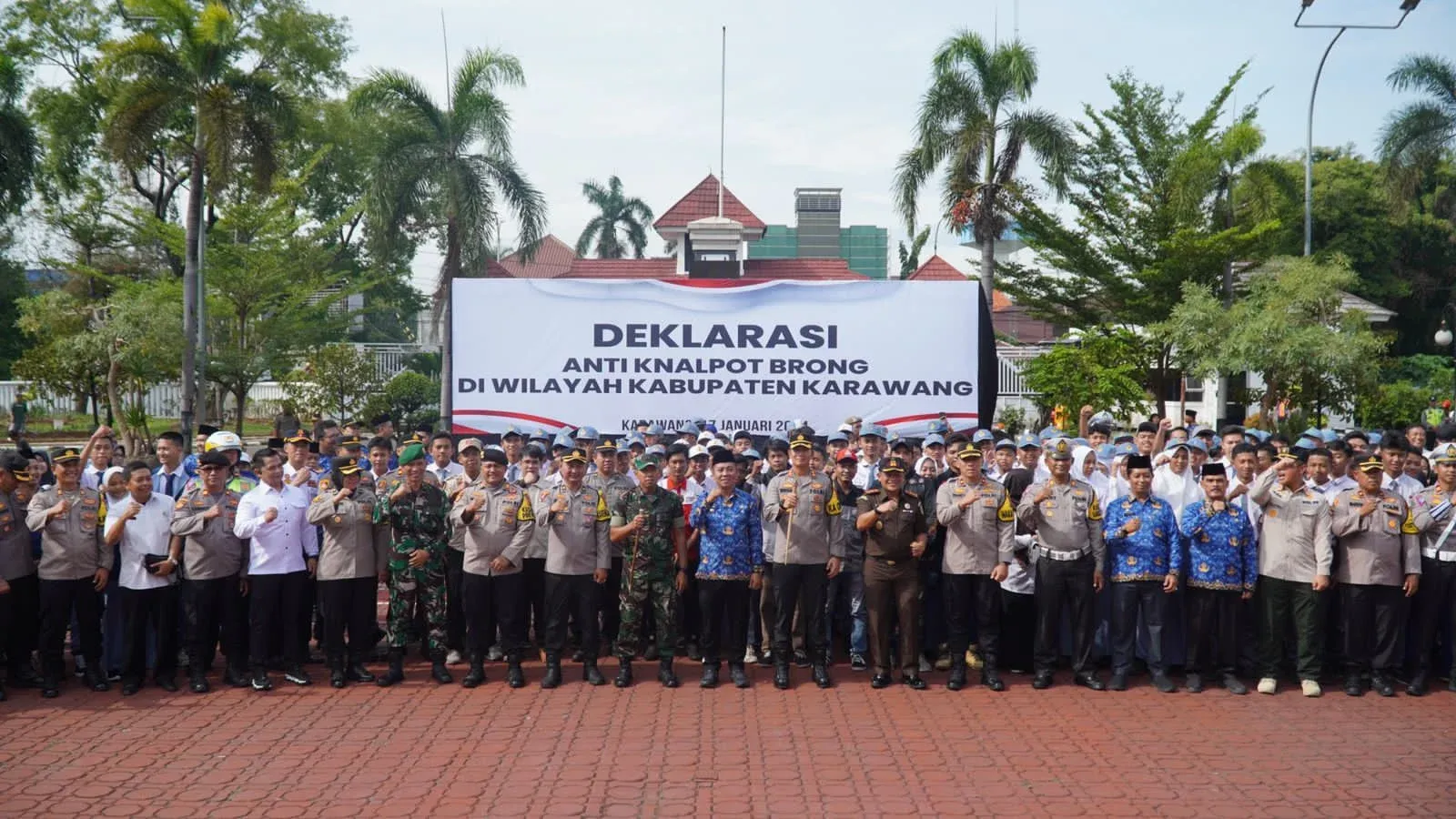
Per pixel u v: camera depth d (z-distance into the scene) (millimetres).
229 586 8633
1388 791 6289
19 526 8531
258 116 21844
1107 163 26266
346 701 8227
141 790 6312
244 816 5898
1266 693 8414
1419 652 8414
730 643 8664
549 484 9859
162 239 27828
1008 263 27703
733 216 32719
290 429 12094
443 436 10461
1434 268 39938
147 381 25859
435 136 24062
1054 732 7434
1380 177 33969
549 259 51344
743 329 12898
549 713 7879
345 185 37594
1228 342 22266
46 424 31703
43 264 37625
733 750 7008
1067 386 21766
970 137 23766
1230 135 24984
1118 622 8570
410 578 8656
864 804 6043
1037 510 8594
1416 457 9789
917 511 8633
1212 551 8484
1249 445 8836
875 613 8617
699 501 8766
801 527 8633
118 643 8969
